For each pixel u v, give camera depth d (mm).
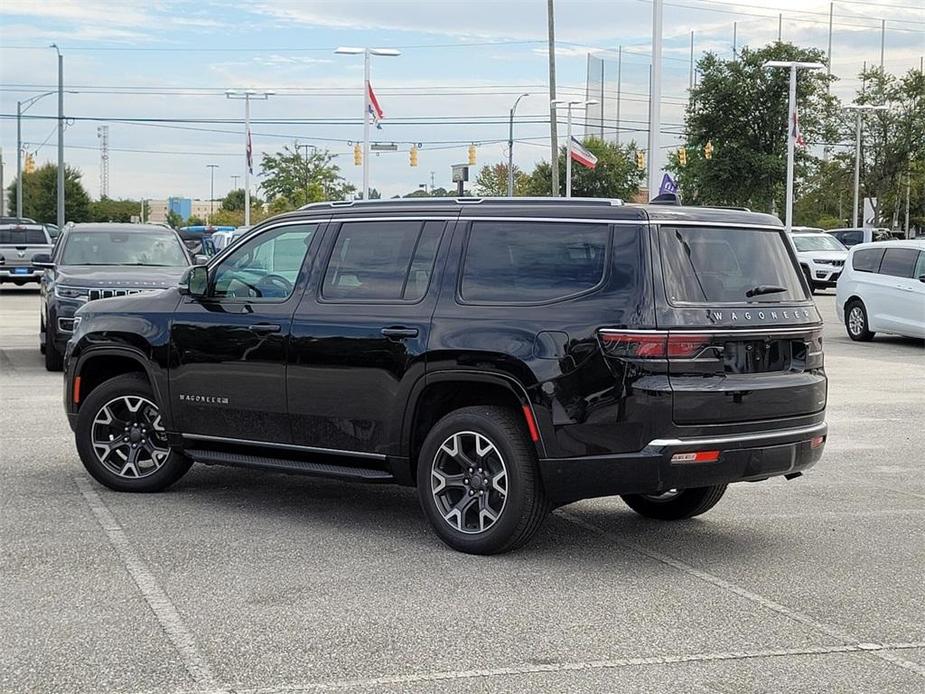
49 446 9852
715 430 6211
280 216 7684
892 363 17938
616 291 6242
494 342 6434
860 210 64250
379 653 4953
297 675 4680
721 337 6262
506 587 5988
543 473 6312
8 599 5641
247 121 57188
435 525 6723
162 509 7664
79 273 15273
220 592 5812
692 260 6387
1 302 29547
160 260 16375
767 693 4562
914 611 5684
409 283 6945
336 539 6934
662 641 5168
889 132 62094
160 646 5000
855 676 4766
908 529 7441
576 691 4543
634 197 69500
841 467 9648
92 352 8109
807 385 6629
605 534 7215
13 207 112812
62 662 4801
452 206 6965
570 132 48500
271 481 8664
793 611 5652
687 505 7469
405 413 6797
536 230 6609
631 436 6117
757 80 58469
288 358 7246
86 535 6930
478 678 4672
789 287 6793
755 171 58219
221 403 7594
